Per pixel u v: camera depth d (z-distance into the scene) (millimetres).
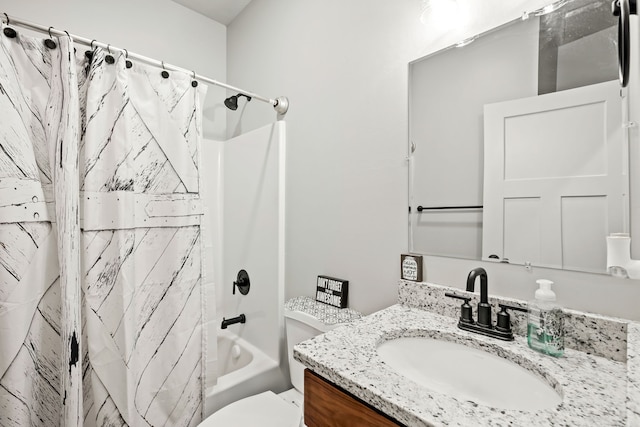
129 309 1187
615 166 726
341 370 646
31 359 1036
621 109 716
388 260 1190
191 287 1359
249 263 1822
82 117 1152
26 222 1027
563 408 520
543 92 839
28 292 1028
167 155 1325
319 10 1487
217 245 2102
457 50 1008
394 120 1174
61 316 1044
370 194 1257
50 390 1082
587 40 770
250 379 1482
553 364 672
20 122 1021
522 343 775
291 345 1396
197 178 1400
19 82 1037
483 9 949
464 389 781
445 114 1035
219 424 1111
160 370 1273
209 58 2164
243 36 2070
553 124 821
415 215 1107
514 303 844
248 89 2006
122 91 1195
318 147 1490
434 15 1008
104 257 1168
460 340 827
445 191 1034
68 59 1077
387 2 1198
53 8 1575
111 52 1212
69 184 1047
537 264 841
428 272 1070
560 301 802
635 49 654
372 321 929
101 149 1170
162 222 1308
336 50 1400
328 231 1438
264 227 1700
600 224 747
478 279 945
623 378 615
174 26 2004
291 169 1649
